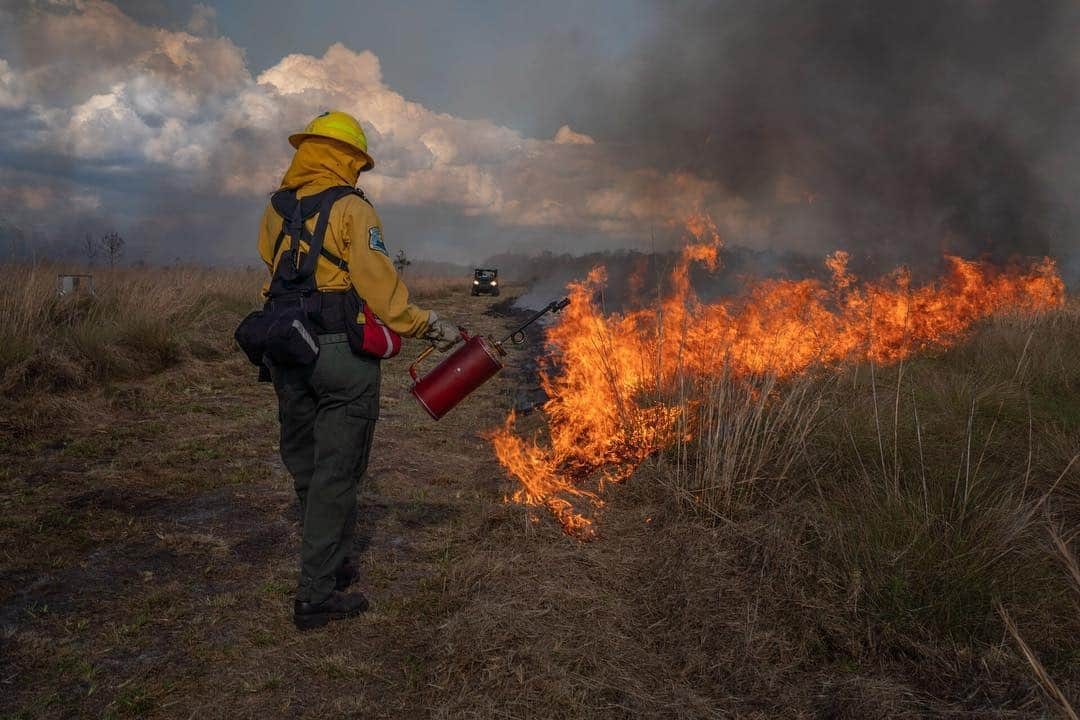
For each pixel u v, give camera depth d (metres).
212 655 2.50
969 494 3.30
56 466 4.36
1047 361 6.09
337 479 2.67
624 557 3.24
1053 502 3.52
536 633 2.55
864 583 2.69
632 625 2.70
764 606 2.72
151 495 3.97
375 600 2.91
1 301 7.12
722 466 3.79
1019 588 2.66
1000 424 4.77
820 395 4.55
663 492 3.81
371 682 2.38
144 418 5.57
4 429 4.93
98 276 10.07
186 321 8.89
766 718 2.18
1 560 3.10
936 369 6.51
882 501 3.36
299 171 2.73
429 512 3.86
